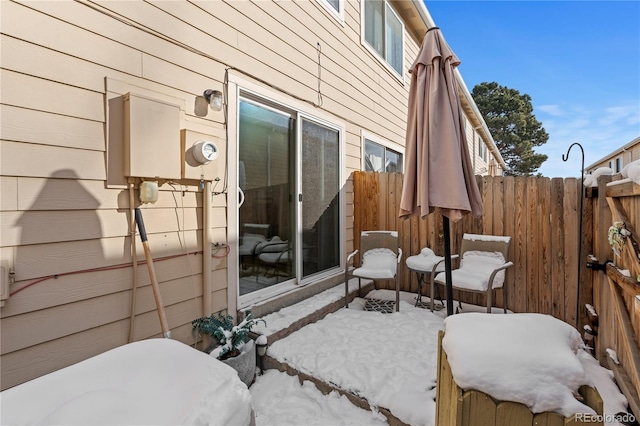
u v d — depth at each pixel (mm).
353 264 4414
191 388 1018
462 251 3490
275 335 2553
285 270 3297
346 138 4344
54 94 1679
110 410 884
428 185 2207
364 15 4840
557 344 1063
